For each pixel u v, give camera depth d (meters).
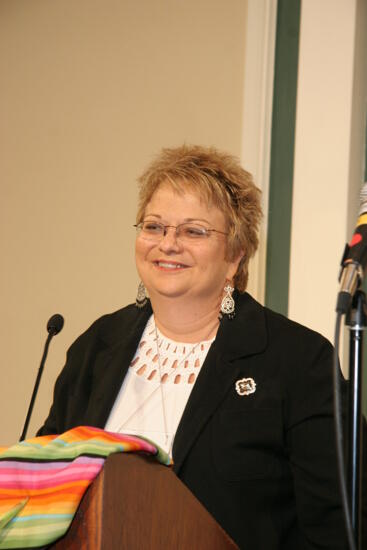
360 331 2.65
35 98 7.92
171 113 6.80
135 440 2.43
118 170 7.14
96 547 2.23
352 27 5.65
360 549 2.55
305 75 5.85
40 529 2.22
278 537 3.39
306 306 5.64
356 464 2.60
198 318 3.89
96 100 7.40
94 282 7.18
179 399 3.76
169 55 6.88
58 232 7.54
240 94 6.32
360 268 2.62
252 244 3.96
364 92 5.70
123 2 7.30
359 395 2.63
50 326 3.83
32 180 7.84
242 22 6.37
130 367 3.96
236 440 3.44
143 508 2.36
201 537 2.54
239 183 3.91
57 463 2.37
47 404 7.30
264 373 3.59
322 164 5.70
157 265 3.85
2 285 7.93
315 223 5.68
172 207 3.82
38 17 8.01
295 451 3.44
